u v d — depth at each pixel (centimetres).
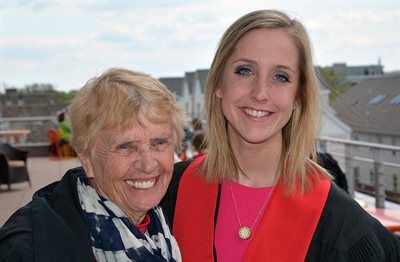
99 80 135
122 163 133
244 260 149
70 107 136
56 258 115
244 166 164
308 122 156
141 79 136
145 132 133
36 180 875
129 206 139
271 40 148
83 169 140
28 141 1289
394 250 143
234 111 155
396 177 461
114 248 129
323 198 150
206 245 158
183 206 169
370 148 466
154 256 135
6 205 582
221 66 161
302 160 156
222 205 164
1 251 113
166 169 141
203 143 204
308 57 151
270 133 152
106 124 130
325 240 143
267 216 153
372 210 411
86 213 132
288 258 145
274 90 149
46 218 120
